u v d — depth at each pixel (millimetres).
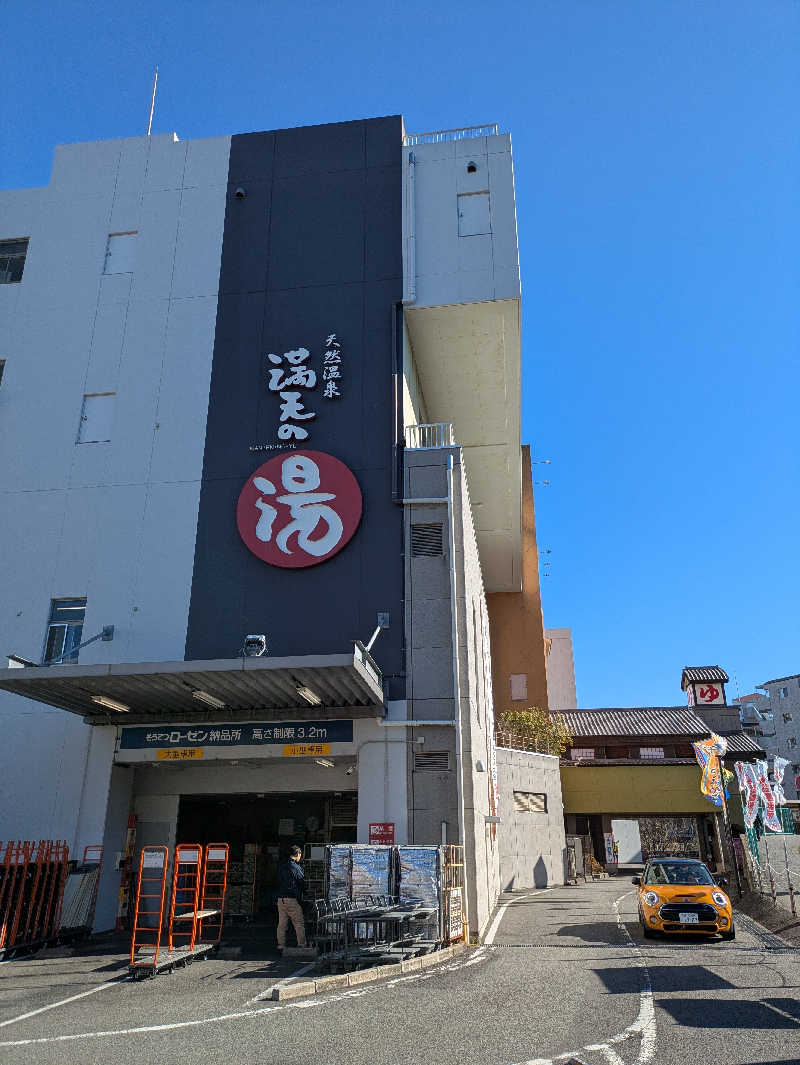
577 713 36500
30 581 17234
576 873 27484
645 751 33938
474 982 9367
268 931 15430
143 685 13555
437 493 16578
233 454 17609
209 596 16547
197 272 19422
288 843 20531
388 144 19875
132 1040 6863
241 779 16938
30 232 20609
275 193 19891
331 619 15938
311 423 17516
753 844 19328
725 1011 7703
